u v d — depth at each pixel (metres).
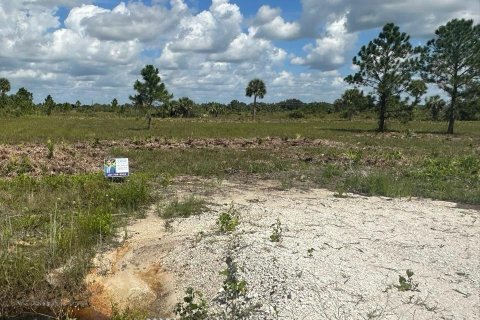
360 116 82.12
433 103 62.97
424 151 22.19
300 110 93.38
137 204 9.49
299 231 7.25
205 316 4.98
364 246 6.67
